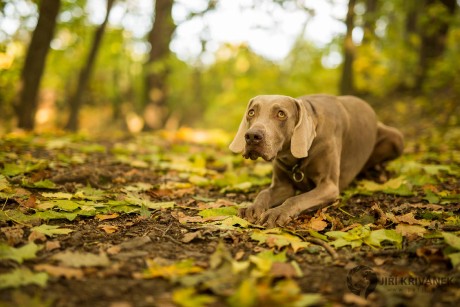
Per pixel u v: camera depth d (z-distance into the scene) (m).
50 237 3.04
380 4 12.70
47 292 2.24
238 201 4.43
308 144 3.72
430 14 9.69
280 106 3.65
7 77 8.41
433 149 6.90
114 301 2.17
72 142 7.23
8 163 5.08
